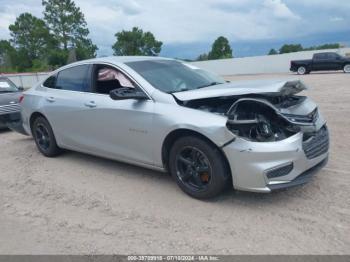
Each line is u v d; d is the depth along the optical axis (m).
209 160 3.88
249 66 41.94
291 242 3.21
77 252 3.24
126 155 4.75
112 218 3.83
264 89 3.76
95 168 5.46
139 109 4.39
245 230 3.45
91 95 5.12
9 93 9.55
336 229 3.38
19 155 6.49
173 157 4.22
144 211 3.95
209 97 3.95
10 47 84.75
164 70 4.93
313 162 3.95
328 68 27.12
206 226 3.56
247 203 4.00
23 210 4.16
